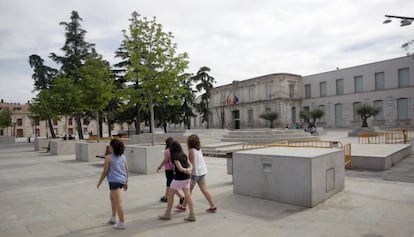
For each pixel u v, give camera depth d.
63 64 31.48
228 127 66.75
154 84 11.93
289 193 6.22
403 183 8.15
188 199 5.36
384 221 5.09
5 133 75.12
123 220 5.05
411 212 5.57
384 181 8.41
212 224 5.17
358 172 10.32
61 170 12.48
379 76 47.94
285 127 52.59
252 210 5.90
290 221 5.21
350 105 51.53
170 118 35.53
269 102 57.16
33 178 10.61
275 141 21.39
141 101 12.69
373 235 4.48
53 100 23.41
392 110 45.78
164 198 6.86
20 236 4.91
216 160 14.62
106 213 6.09
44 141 25.89
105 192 8.10
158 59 12.07
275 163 6.45
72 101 20.53
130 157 11.89
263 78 58.59
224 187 8.08
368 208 5.85
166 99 12.90
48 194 7.98
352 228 4.79
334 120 54.09
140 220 5.50
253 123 60.84
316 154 6.45
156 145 11.91
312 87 57.75
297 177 6.09
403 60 44.47
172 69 12.38
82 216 5.92
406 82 44.53
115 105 30.84
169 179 6.39
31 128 79.94
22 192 8.30
